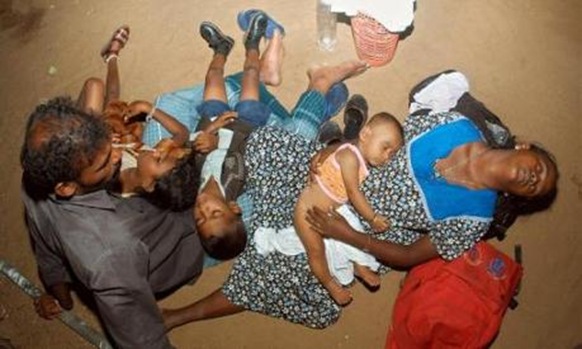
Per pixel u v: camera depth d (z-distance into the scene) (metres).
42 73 3.46
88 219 2.38
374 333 3.10
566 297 3.10
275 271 2.94
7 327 3.15
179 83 3.38
